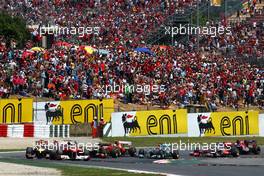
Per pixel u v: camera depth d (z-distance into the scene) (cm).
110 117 14138
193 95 16738
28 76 15300
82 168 8425
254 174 8256
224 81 17788
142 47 19312
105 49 18175
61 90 15212
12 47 17525
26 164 8956
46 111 13950
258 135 15225
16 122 13788
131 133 14212
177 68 17638
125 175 7662
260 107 17412
